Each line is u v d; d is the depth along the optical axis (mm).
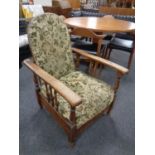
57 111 1140
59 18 1338
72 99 829
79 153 1224
